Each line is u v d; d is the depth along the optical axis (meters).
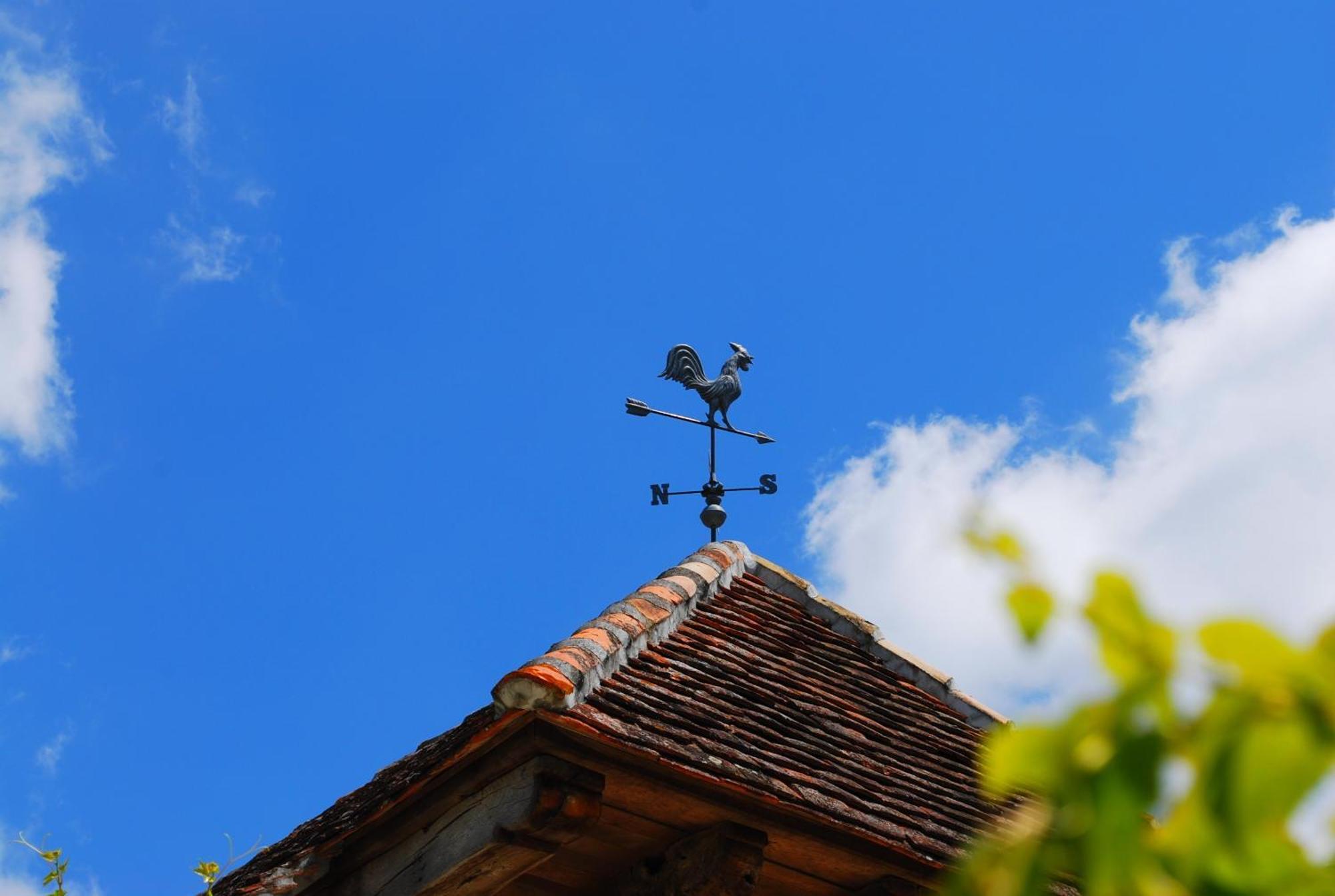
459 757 6.44
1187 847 1.42
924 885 6.88
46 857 6.55
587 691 6.61
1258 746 1.36
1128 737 1.42
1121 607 1.45
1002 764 1.48
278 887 7.04
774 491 10.00
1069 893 5.38
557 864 6.78
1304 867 1.39
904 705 8.45
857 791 7.08
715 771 6.42
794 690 7.96
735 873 6.46
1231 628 1.39
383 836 6.93
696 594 8.53
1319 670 1.36
